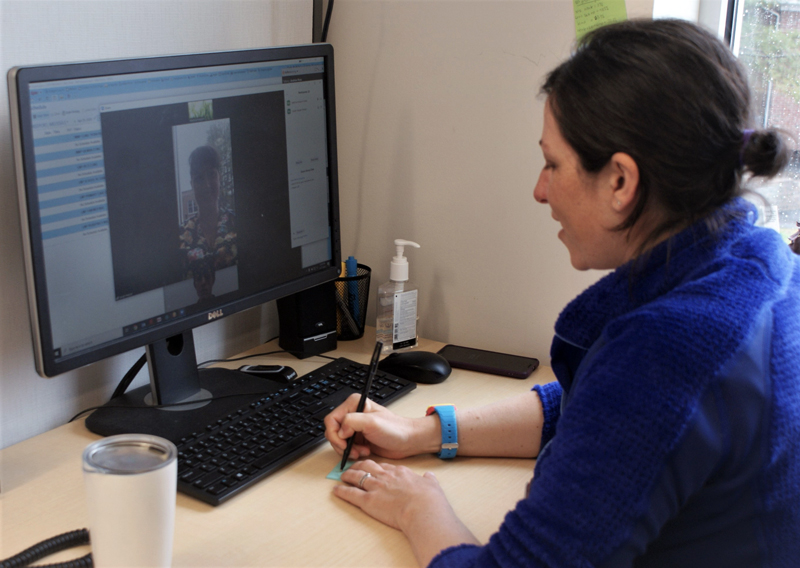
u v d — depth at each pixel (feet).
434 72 4.33
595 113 2.09
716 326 1.99
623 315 2.18
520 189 4.19
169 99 3.05
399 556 2.40
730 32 4.33
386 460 3.08
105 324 2.96
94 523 2.01
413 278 4.73
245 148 3.46
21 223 2.63
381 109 4.60
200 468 2.81
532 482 2.44
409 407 3.56
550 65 3.93
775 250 2.25
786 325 2.08
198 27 3.79
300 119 3.75
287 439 3.06
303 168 3.82
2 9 2.90
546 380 3.98
